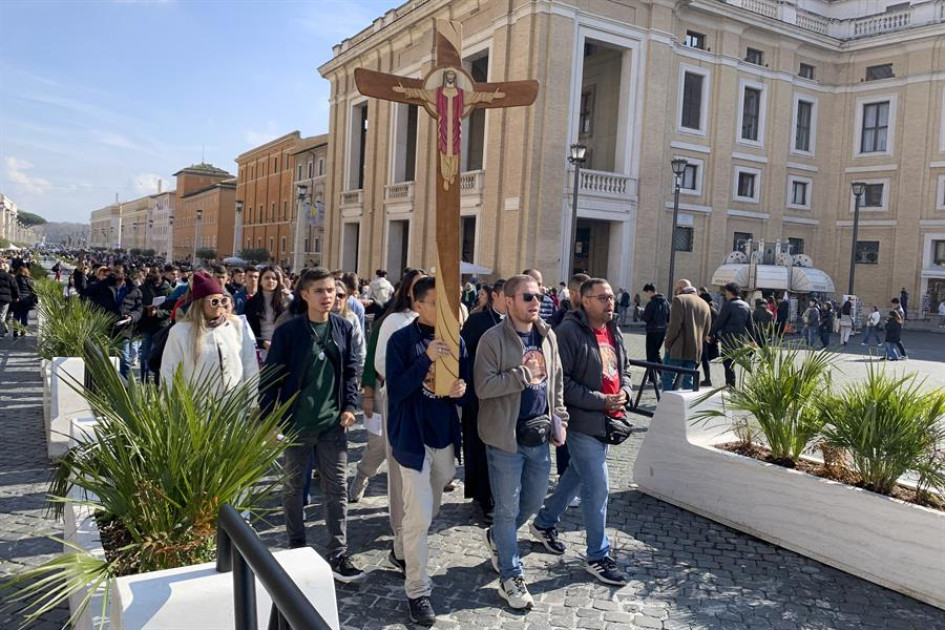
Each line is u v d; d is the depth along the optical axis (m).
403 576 4.46
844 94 33.41
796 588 4.51
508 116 26.11
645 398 10.93
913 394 4.99
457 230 3.92
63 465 3.39
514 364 4.11
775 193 31.86
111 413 3.12
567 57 25.52
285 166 59.66
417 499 3.90
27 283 17.91
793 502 5.09
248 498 3.14
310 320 4.45
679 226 29.45
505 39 26.05
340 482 4.46
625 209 27.20
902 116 31.77
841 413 5.05
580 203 26.03
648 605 4.23
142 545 2.80
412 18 31.16
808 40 31.89
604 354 4.67
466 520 5.53
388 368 4.03
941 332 29.19
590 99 30.66
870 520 4.63
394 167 33.62
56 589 2.53
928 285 31.23
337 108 39.25
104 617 2.47
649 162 27.47
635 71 27.14
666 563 4.84
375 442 5.61
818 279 27.84
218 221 78.31
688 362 10.40
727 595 4.39
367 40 35.03
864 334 23.66
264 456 3.17
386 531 5.20
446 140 3.91
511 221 25.84
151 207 125.44
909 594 4.42
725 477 5.57
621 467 7.20
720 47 29.67
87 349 3.89
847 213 33.38
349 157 38.16
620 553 4.99
